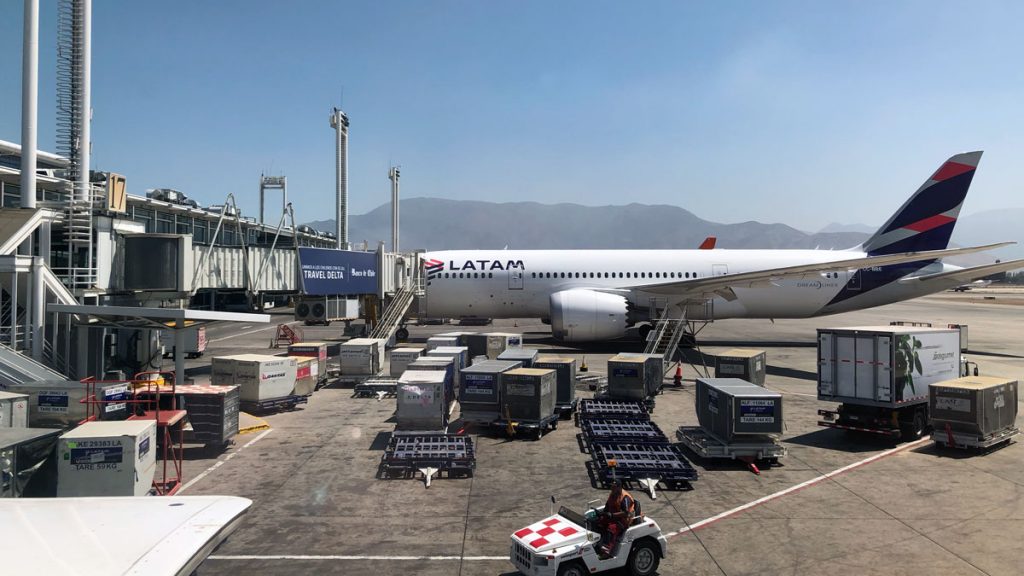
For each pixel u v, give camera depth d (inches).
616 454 579.2
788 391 964.0
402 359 959.0
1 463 408.5
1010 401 650.8
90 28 887.1
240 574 372.2
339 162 1902.1
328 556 396.5
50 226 807.1
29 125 796.6
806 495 509.7
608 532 366.9
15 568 182.7
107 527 216.2
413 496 507.8
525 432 716.7
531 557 346.3
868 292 1417.3
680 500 500.4
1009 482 538.6
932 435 642.2
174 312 680.4
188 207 1835.6
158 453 616.1
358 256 1278.3
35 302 732.0
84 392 611.8
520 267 1432.1
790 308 1433.3
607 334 1288.1
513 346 1151.6
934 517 461.1
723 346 1508.4
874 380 652.1
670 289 1293.1
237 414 660.7
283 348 1488.7
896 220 1423.5
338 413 807.1
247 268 1054.4
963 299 4847.4
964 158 1360.7
